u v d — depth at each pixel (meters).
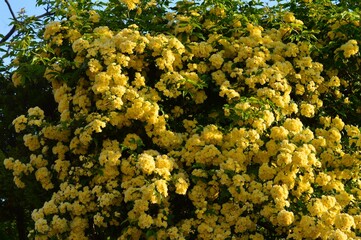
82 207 1.11
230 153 1.09
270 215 1.03
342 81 1.35
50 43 1.31
